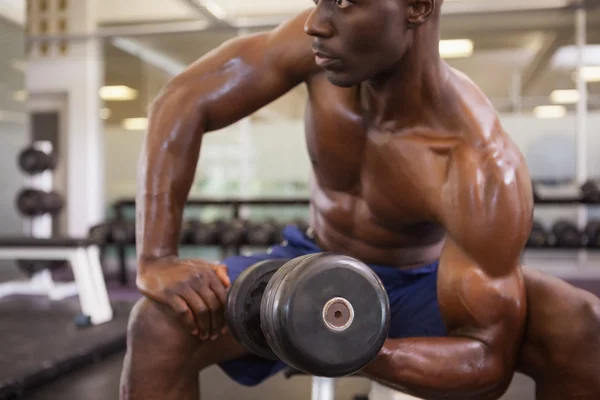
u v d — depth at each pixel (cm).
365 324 57
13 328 313
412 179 86
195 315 80
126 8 642
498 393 88
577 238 468
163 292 81
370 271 58
